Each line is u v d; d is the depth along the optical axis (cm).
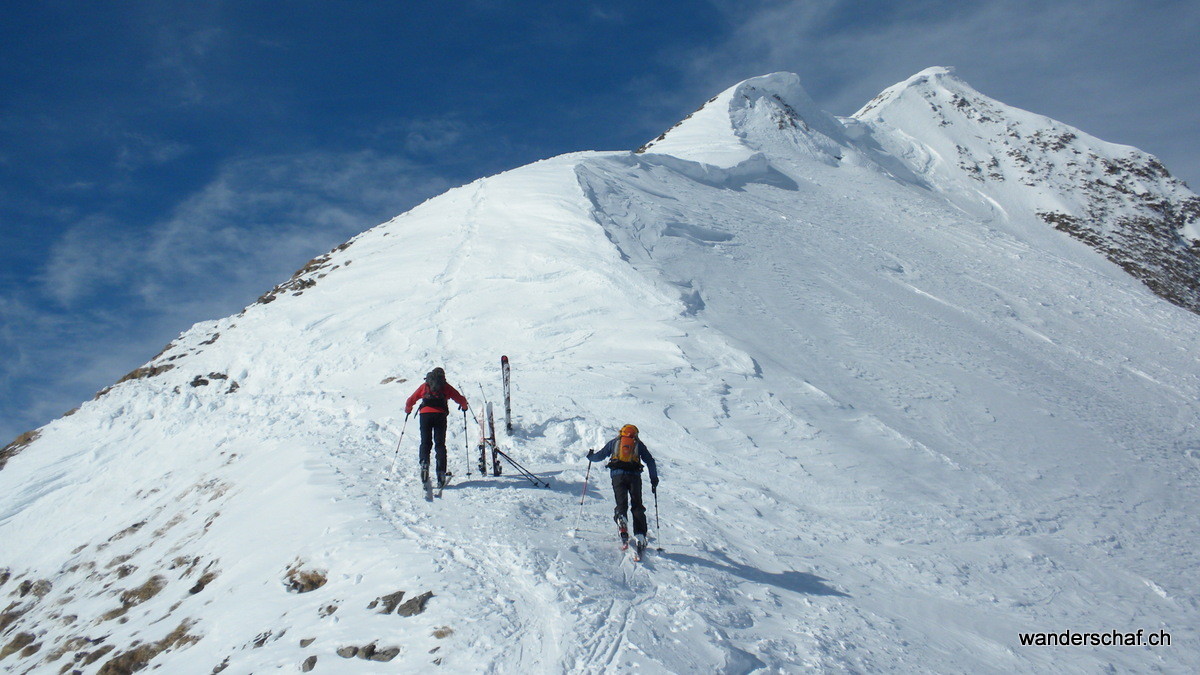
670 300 1919
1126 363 2666
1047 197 6575
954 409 1689
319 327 2044
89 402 1836
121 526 1186
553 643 520
